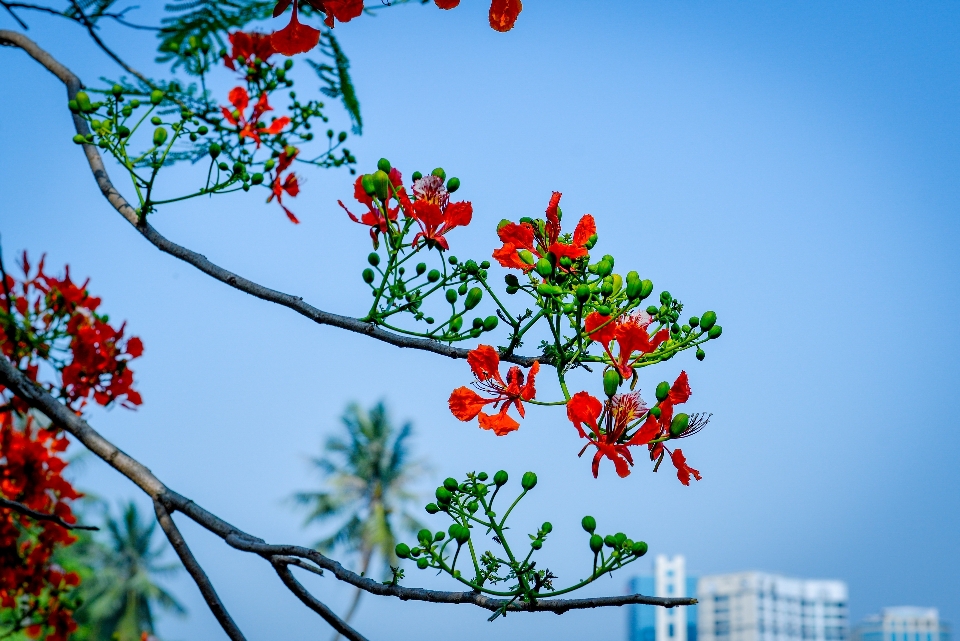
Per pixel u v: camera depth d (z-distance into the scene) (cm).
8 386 273
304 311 298
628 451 244
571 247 291
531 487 251
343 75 311
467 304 291
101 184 322
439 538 251
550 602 239
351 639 257
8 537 426
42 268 377
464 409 271
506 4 187
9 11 301
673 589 5169
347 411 3291
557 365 274
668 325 288
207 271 307
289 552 249
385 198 296
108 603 3077
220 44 308
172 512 265
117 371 381
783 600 5306
